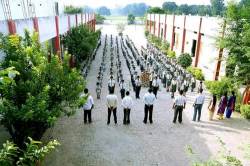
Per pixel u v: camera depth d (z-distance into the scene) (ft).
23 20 26.84
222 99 30.22
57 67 20.80
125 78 50.75
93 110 33.17
